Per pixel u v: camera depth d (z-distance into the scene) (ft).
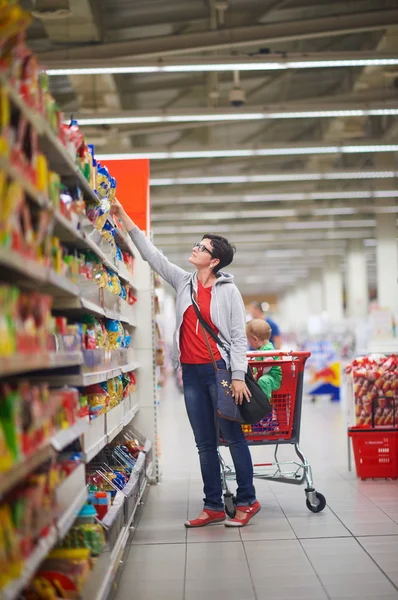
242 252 104.06
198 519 14.76
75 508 8.54
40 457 6.81
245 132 57.77
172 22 38.14
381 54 30.09
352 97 43.16
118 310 14.58
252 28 32.12
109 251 13.41
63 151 8.63
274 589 10.69
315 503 15.58
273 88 48.96
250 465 14.96
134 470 15.08
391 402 19.81
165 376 84.07
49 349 7.50
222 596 10.42
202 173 52.75
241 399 14.29
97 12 35.32
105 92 42.01
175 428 34.22
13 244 6.00
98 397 11.44
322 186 72.43
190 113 37.01
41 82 7.61
